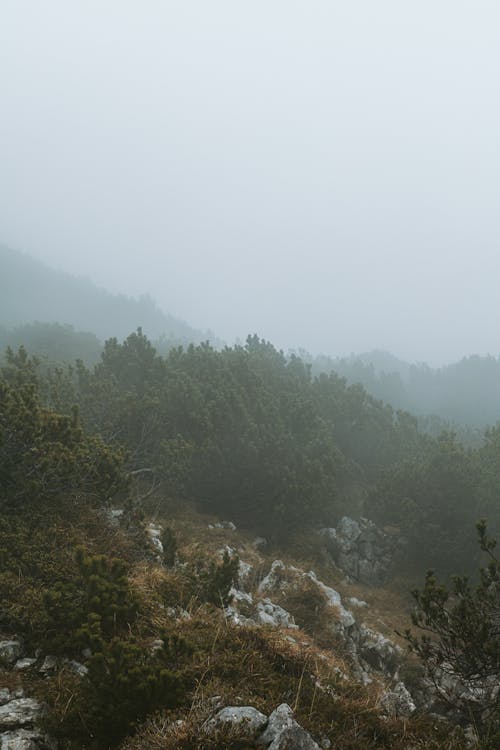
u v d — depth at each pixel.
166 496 13.38
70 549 6.96
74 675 5.05
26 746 4.02
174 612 6.74
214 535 12.45
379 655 10.36
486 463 17.36
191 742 3.91
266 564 12.09
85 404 13.96
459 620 5.92
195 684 4.83
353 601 12.74
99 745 4.30
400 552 16.34
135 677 4.40
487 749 4.53
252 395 17.52
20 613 5.63
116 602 5.81
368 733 4.82
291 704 4.80
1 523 6.88
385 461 21.03
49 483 7.76
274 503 14.85
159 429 14.14
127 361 16.78
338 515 17.38
